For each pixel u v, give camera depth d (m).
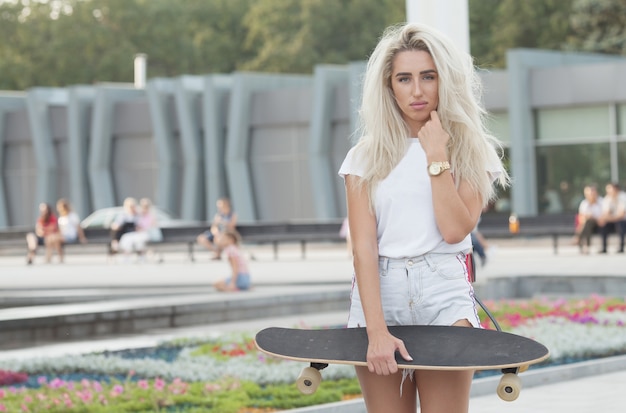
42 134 48.31
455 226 4.40
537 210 37.38
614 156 36.19
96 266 29.86
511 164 37.16
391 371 4.09
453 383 4.35
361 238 4.47
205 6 84.12
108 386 10.19
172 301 16.16
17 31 81.44
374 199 4.50
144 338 14.65
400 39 4.51
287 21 76.12
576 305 15.61
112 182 47.22
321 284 20.38
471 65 4.55
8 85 80.31
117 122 46.56
